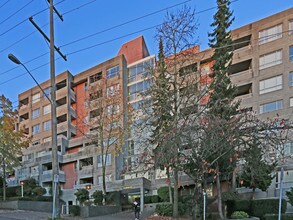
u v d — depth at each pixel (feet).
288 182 86.84
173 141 44.78
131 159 107.76
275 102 103.65
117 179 124.67
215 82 74.33
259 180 76.74
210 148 44.86
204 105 60.44
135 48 157.99
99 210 79.10
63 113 157.79
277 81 105.09
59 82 162.09
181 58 70.13
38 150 160.45
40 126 169.17
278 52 106.93
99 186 123.44
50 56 53.72
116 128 106.52
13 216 67.67
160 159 46.14
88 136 117.80
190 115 54.29
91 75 153.28
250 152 46.21
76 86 161.99
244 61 112.16
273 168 65.87
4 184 103.40
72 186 143.54
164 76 72.33
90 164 141.69
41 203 88.58
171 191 85.97
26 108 178.60
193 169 48.91
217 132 44.52
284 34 106.73
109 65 145.69
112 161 127.95
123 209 93.91
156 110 72.38
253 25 113.29
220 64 80.74
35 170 155.84
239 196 82.43
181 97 65.00
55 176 50.01
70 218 69.21
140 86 136.98
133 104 133.80
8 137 105.29
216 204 70.74
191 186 102.63
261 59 109.60
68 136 154.51
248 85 111.34
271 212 68.13
